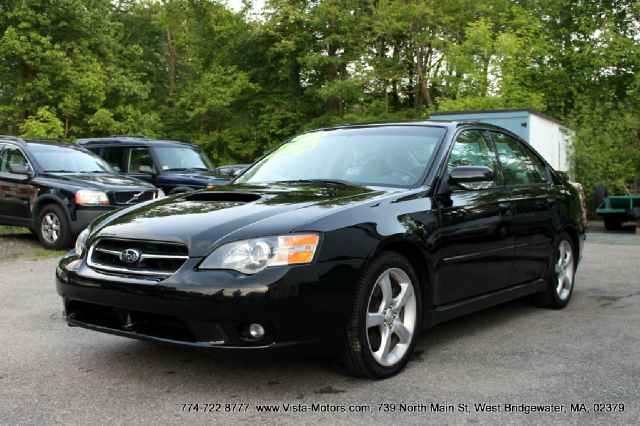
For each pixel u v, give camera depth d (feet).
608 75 75.72
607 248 33.65
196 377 11.84
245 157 111.14
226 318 10.12
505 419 9.83
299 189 13.29
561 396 10.86
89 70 88.89
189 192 14.16
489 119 44.11
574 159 55.01
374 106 101.24
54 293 20.33
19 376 11.97
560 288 18.40
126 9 118.01
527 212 16.30
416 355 13.41
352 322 11.07
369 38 99.14
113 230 11.78
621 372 12.22
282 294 10.18
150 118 95.61
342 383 11.48
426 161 14.06
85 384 11.50
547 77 75.46
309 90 102.68
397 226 11.94
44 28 87.30
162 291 10.38
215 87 102.58
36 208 31.96
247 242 10.47
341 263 10.79
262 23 102.47
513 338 14.87
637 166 57.11
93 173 34.22
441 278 13.08
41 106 87.40
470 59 67.87
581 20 79.41
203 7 110.52
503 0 93.30
